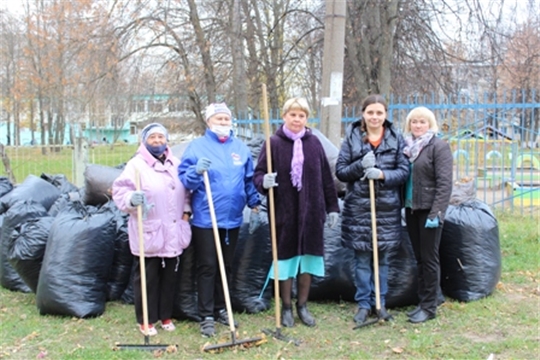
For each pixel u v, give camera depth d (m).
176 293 4.39
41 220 4.94
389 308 4.64
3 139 33.81
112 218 4.76
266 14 14.10
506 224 7.69
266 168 4.08
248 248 4.52
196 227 4.07
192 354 3.76
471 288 4.69
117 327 4.28
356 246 4.17
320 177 4.13
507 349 3.78
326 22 6.31
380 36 11.55
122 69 12.54
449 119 8.68
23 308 4.75
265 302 4.58
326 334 4.09
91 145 11.38
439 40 11.16
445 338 3.97
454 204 5.17
